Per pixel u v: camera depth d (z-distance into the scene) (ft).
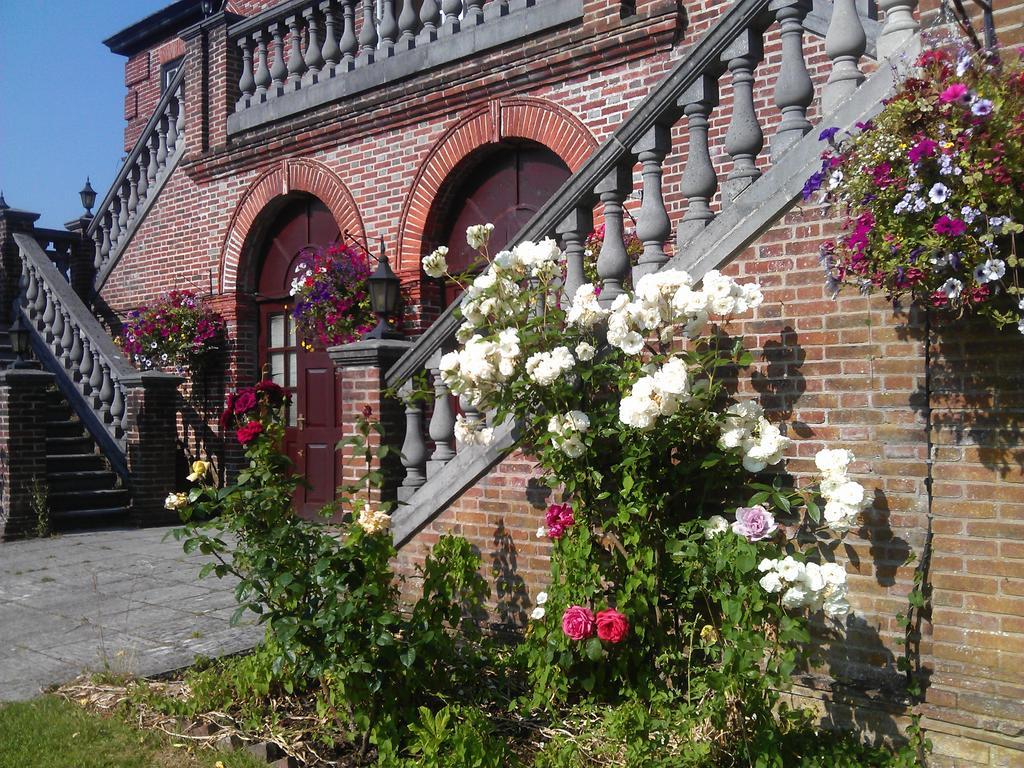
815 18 14.82
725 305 13.32
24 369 34.19
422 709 12.62
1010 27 11.71
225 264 36.32
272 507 14.20
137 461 34.09
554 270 15.38
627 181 16.12
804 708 13.44
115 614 21.31
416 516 19.08
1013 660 11.82
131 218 41.04
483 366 14.61
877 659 12.94
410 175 29.60
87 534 32.22
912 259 10.66
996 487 12.00
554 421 14.51
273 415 15.33
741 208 14.32
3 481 32.19
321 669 12.92
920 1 12.75
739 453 13.79
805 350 13.73
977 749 12.00
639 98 24.17
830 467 12.41
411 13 30.01
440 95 28.25
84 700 15.60
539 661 14.62
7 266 41.78
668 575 14.49
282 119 33.91
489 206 28.68
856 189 11.22
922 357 12.61
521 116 26.61
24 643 19.27
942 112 10.42
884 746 12.78
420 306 29.32
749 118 14.53
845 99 13.37
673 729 12.87
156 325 36.11
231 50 36.24
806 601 11.93
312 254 30.86
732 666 12.26
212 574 25.03
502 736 13.57
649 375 14.01
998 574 11.96
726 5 22.71
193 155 37.32
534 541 17.33
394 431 21.16
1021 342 11.80
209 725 14.19
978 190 10.11
